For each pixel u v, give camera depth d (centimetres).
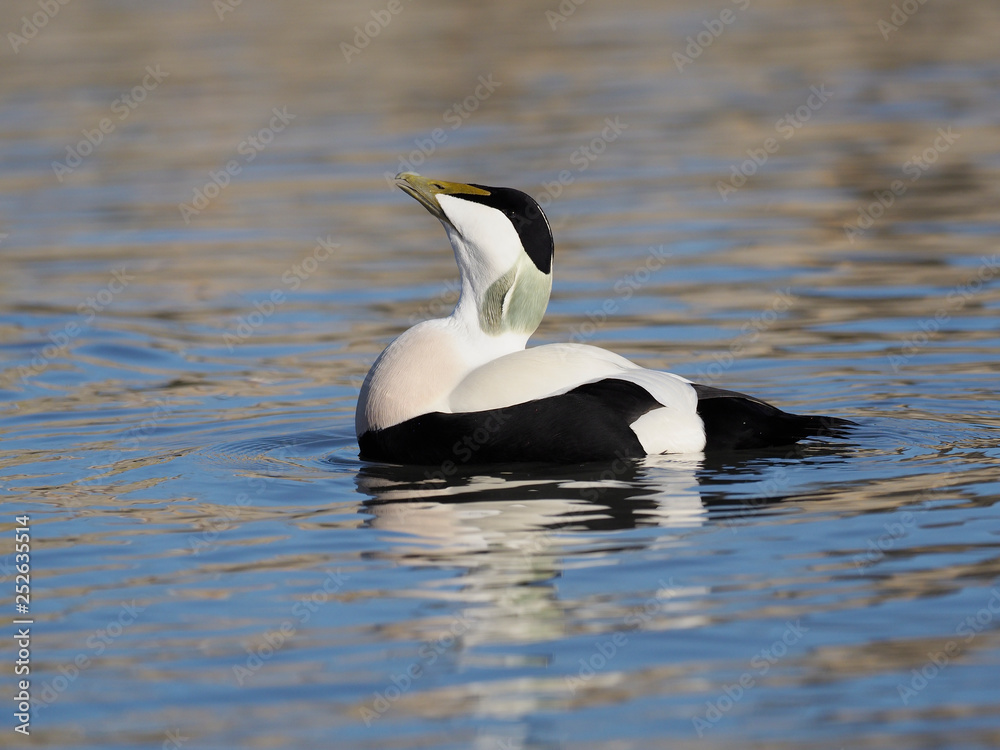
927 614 756
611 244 1966
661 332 1561
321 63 3466
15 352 1569
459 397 1076
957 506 927
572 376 1073
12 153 2680
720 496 963
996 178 2256
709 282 1767
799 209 2123
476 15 4150
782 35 3769
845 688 682
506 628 759
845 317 1588
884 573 815
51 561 889
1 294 1833
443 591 812
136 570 869
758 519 914
